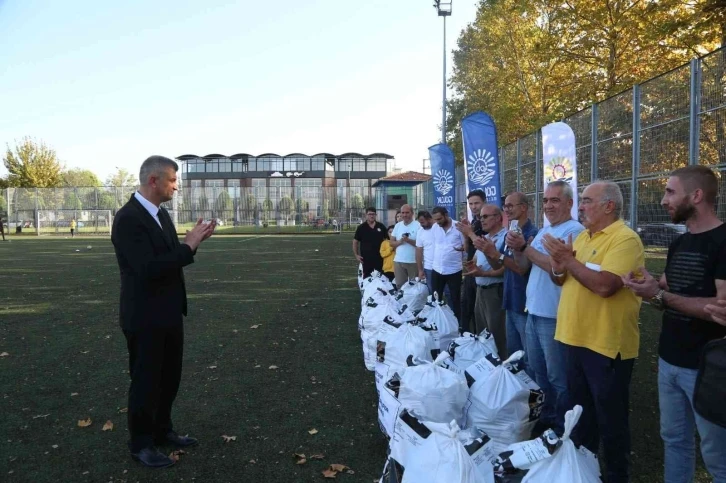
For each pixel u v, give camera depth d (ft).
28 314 30.91
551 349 12.45
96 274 51.65
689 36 41.42
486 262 17.99
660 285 9.66
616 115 33.40
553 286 12.46
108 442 13.58
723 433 8.08
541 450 8.09
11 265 60.95
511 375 11.53
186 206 176.35
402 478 8.54
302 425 14.49
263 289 40.57
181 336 13.25
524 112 80.53
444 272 23.38
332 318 28.96
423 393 10.93
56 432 14.20
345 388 17.43
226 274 50.96
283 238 128.47
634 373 18.63
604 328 10.16
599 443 12.42
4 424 14.73
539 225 45.68
